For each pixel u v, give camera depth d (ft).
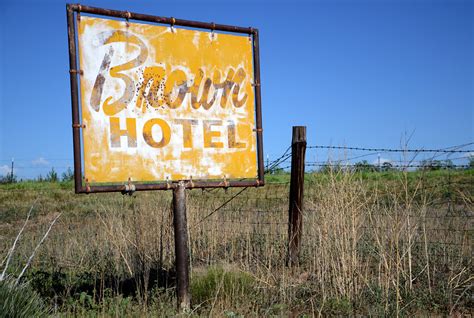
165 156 18.53
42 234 32.27
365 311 17.92
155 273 23.29
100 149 17.46
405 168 20.35
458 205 29.09
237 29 20.18
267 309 17.99
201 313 17.44
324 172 23.34
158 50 18.74
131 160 17.94
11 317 14.66
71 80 17.12
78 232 32.83
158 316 17.25
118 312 17.29
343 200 20.76
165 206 27.30
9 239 32.91
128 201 41.55
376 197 21.53
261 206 37.11
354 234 20.02
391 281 19.70
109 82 17.75
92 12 17.51
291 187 24.12
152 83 18.52
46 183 77.66
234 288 19.35
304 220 25.79
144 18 18.37
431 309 17.70
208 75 19.58
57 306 18.99
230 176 19.72
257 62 20.53
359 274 19.38
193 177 18.95
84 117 17.26
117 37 17.99
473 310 17.60
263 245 26.12
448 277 19.71
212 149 19.44
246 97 20.33
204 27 19.56
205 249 27.27
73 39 17.21
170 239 25.79
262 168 20.31
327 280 20.13
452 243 22.36
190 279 20.54
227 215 31.17
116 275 23.27
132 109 18.08
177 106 18.92
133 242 25.62
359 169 23.41
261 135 20.39
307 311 18.33
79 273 23.72
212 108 19.58
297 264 23.52
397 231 19.31
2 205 52.60
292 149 24.07
